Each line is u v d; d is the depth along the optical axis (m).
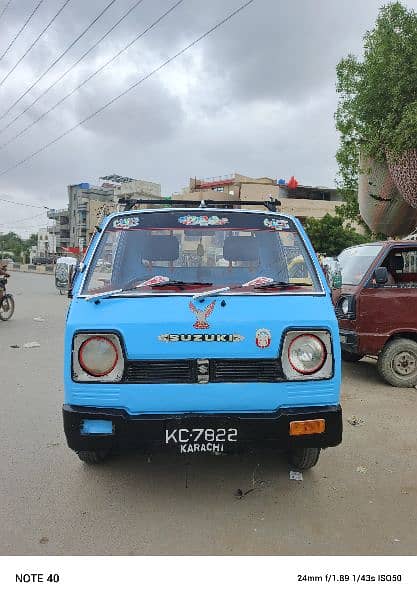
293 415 3.38
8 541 3.23
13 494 3.86
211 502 3.73
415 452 4.70
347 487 3.99
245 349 3.39
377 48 14.45
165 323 3.39
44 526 3.40
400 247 7.22
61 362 8.65
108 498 3.79
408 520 3.51
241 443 3.40
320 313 3.55
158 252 4.27
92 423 3.38
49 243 98.00
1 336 11.31
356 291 7.00
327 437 3.45
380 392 6.76
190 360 3.38
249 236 4.34
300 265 4.11
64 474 4.20
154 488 3.95
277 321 3.44
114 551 3.14
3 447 4.80
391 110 14.38
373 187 17.59
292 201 56.31
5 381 7.34
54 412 5.89
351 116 15.77
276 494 3.86
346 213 21.69
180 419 3.35
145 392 3.36
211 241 4.31
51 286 30.77
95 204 51.00
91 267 3.98
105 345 3.39
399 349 6.97
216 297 3.63
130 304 3.58
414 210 17.77
